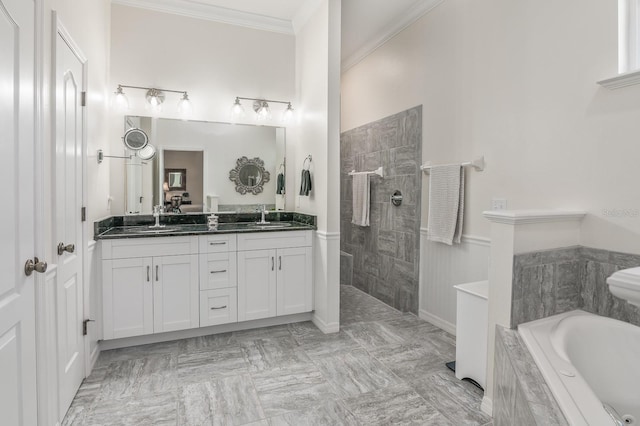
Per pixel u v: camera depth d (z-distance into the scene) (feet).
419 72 10.64
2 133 3.66
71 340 6.20
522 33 7.53
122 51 9.96
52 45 5.22
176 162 10.66
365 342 9.11
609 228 6.05
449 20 9.48
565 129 6.73
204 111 10.92
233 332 9.71
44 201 4.87
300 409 6.22
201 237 9.01
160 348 8.63
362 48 13.30
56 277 5.34
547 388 4.02
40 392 4.64
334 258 9.78
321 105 9.96
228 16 10.92
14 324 3.91
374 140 12.99
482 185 8.61
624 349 5.32
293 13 11.04
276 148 11.80
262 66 11.52
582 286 6.41
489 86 8.34
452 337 9.43
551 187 7.00
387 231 12.39
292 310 10.08
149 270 8.53
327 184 9.68
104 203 9.05
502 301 5.83
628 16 5.79
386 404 6.39
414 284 11.10
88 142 7.29
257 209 11.65
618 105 5.90
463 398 6.57
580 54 6.46
